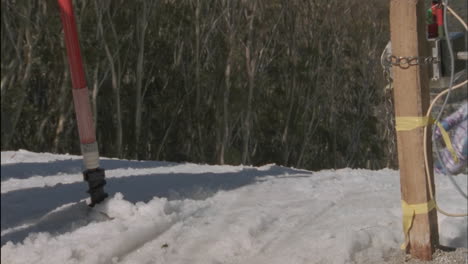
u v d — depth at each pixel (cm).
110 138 2036
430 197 377
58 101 1997
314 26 1505
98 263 401
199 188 581
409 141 370
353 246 400
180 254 417
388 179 670
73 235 446
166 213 493
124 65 1984
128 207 484
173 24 1777
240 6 1580
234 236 434
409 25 362
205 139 2022
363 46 1388
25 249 422
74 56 486
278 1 1519
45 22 1936
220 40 1731
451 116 558
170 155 2064
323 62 1631
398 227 441
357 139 1642
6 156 872
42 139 1978
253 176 666
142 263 402
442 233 438
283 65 1759
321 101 1769
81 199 557
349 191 582
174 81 1983
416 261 374
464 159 563
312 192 575
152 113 2053
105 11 1892
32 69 1928
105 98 2014
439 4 373
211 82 1933
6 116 1891
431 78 378
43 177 697
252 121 1983
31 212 519
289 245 419
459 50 377
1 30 1864
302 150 1886
